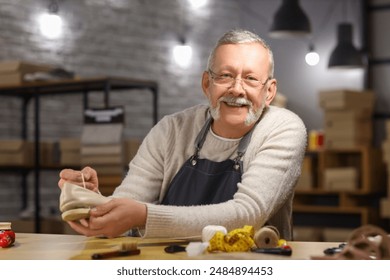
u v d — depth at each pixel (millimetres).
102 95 7879
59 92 6527
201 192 2561
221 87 2465
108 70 8070
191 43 9016
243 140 2533
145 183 2670
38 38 7395
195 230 2186
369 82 8672
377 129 8570
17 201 7246
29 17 7328
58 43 7559
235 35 2467
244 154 2521
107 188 5406
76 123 7695
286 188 2426
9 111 7160
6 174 7168
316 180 8312
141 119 8359
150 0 8539
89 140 5496
